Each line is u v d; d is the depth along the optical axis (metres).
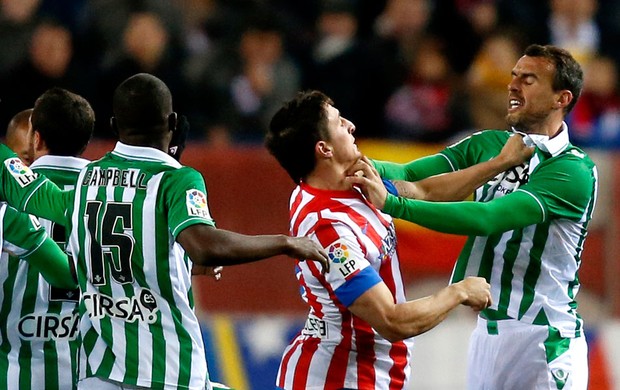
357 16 43.97
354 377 18.88
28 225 19.89
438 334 33.22
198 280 33.47
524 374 21.33
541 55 20.61
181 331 18.69
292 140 18.73
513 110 20.83
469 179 20.20
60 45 38.56
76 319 21.02
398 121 40.38
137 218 18.44
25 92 38.31
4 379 20.69
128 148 18.69
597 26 45.53
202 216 17.86
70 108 20.61
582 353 21.53
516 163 20.34
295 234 18.88
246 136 39.44
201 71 39.44
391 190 19.66
